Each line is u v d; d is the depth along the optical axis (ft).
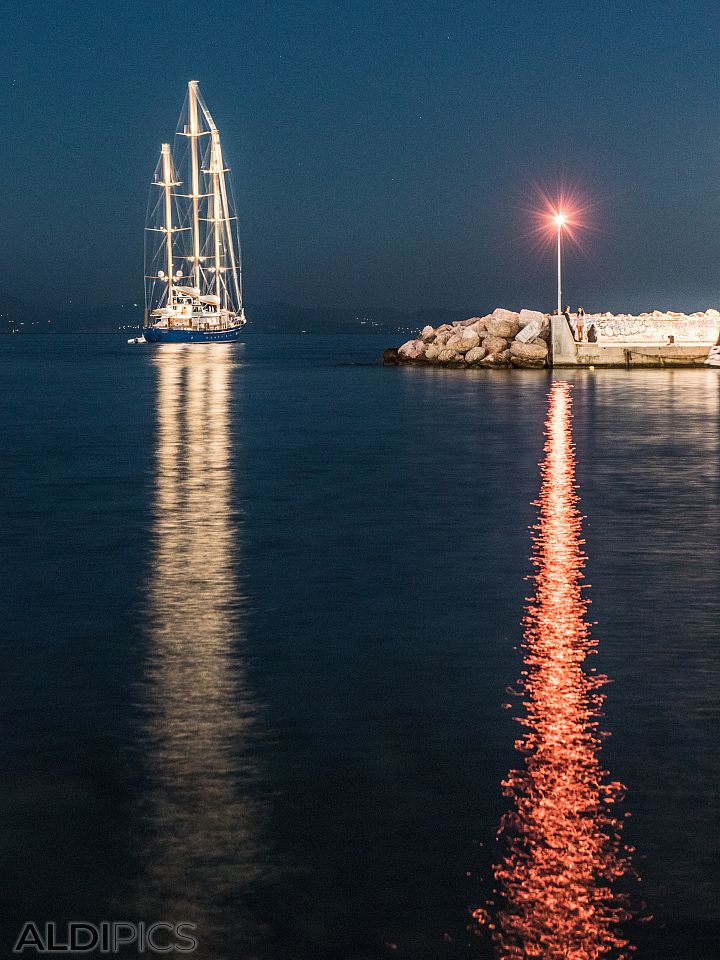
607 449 130.41
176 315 610.24
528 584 61.46
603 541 74.43
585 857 29.78
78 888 28.63
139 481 106.63
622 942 26.43
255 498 94.84
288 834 31.12
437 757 36.22
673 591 59.67
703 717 39.75
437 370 328.70
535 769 35.19
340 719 39.65
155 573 64.59
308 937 26.73
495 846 30.37
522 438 144.66
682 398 207.10
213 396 248.11
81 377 357.20
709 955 25.98
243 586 61.00
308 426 167.43
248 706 41.04
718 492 96.53
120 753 36.63
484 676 44.65
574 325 310.45
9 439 152.25
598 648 48.73
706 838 30.71
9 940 26.68
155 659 47.03
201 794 33.60
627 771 35.04
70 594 59.16
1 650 48.44
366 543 73.92
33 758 36.24
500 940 26.53
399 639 50.24
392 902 27.96
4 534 77.97
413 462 120.98
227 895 28.32
